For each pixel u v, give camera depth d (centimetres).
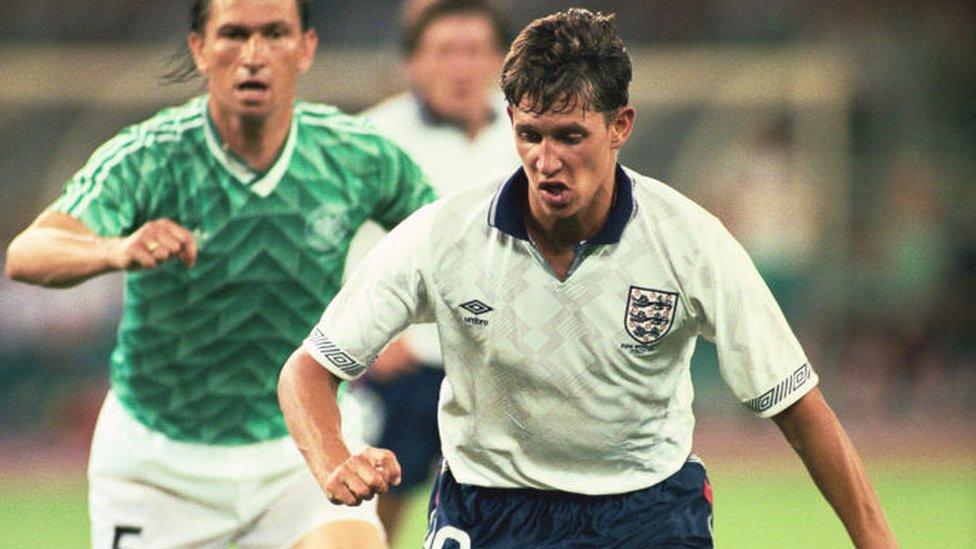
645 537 1662
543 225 1577
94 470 2106
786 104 7375
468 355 1625
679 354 1630
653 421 1650
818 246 6931
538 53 1488
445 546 1686
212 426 2061
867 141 7206
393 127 2909
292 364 1638
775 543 3809
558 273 1588
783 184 7000
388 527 2825
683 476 1688
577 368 1602
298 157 1998
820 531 3981
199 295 1998
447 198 1622
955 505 4434
